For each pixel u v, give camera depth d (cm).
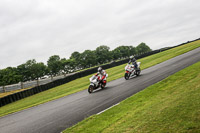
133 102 648
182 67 1237
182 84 720
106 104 733
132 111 541
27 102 1600
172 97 562
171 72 1144
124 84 1149
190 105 441
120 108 614
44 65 6688
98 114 606
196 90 554
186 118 379
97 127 489
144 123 417
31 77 5953
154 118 427
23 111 1089
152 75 1228
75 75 2733
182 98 514
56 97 1423
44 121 690
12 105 1647
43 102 1295
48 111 875
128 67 1343
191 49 2770
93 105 768
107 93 974
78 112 709
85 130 489
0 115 1186
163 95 632
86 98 985
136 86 971
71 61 7838
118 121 489
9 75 5344
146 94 721
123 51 10531
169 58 2284
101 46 8931
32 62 5897
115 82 1377
